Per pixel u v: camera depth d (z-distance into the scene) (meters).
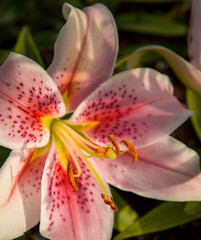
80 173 0.65
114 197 0.72
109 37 0.63
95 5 0.63
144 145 0.65
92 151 0.65
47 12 0.87
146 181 0.66
